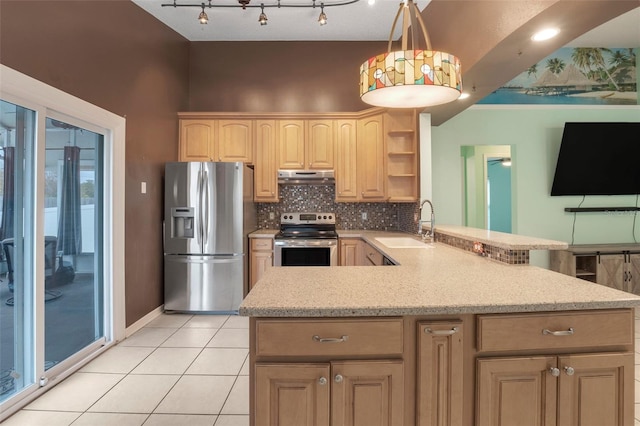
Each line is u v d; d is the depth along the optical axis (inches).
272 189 173.5
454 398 50.8
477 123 182.1
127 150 126.7
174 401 83.9
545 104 180.7
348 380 49.9
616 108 180.4
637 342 118.4
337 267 79.1
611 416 50.8
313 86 184.2
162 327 135.4
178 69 171.5
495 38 86.0
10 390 81.8
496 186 277.3
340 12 154.5
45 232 93.4
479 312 50.3
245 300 52.6
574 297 53.0
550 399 50.6
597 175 179.2
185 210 151.3
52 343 95.9
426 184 146.3
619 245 175.5
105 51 114.3
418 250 104.4
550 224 183.5
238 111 184.4
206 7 145.4
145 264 139.3
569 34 80.0
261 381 49.5
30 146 86.7
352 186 172.1
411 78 59.3
